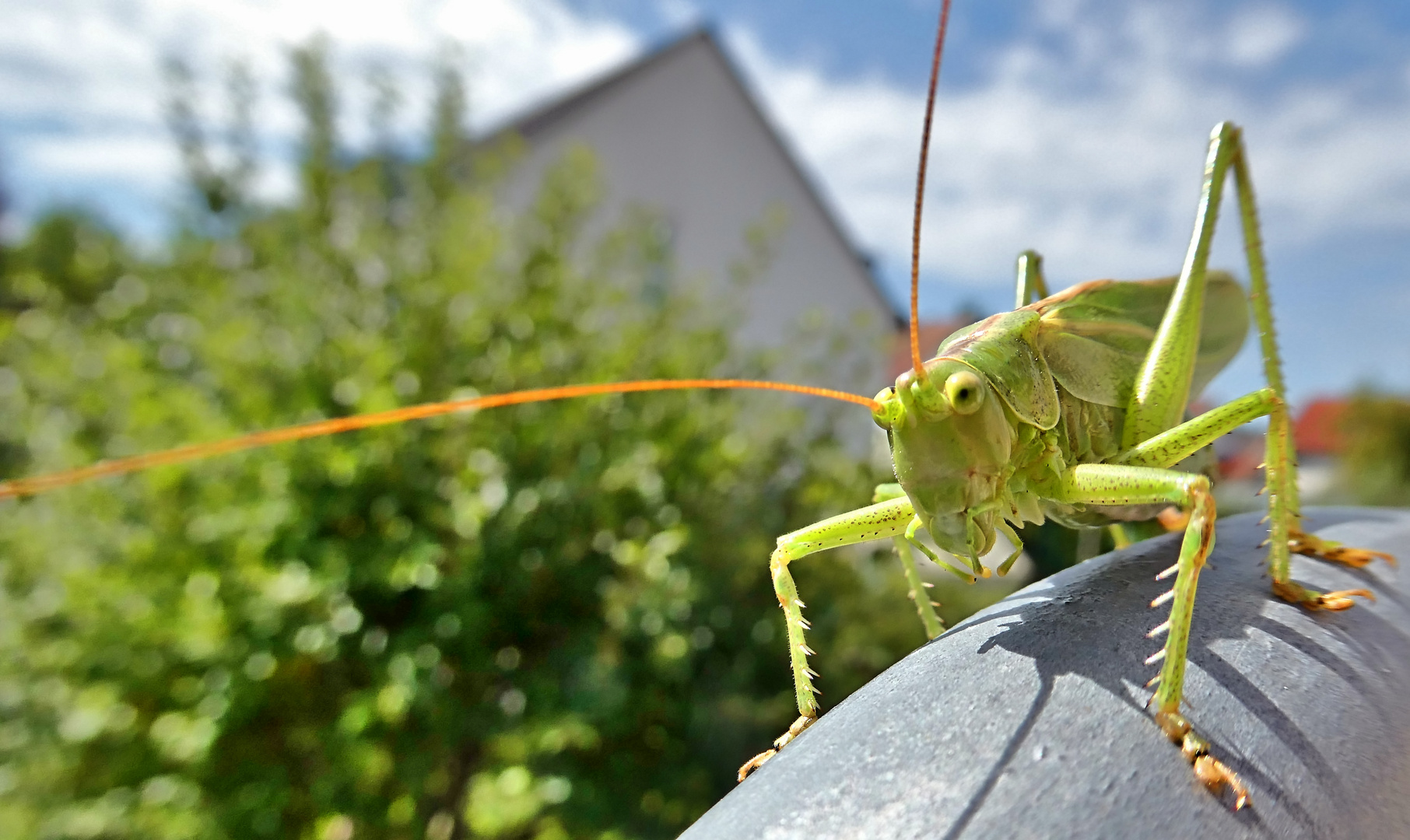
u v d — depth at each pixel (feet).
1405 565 0.20
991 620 0.18
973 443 0.21
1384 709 0.16
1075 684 0.16
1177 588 0.16
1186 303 0.25
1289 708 0.16
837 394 0.21
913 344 0.21
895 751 0.15
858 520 0.22
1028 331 0.23
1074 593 0.19
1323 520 0.23
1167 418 0.24
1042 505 0.23
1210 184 0.25
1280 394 0.21
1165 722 0.15
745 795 0.16
